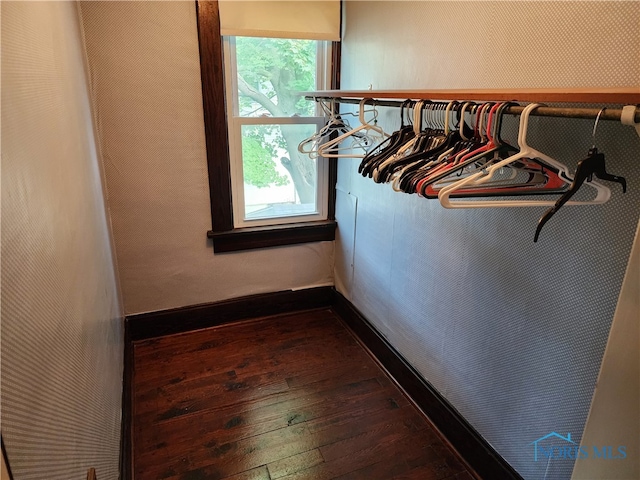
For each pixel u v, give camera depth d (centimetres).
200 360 246
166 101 231
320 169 280
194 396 217
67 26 157
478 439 172
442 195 106
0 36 70
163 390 221
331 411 209
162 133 235
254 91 250
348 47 245
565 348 131
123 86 222
